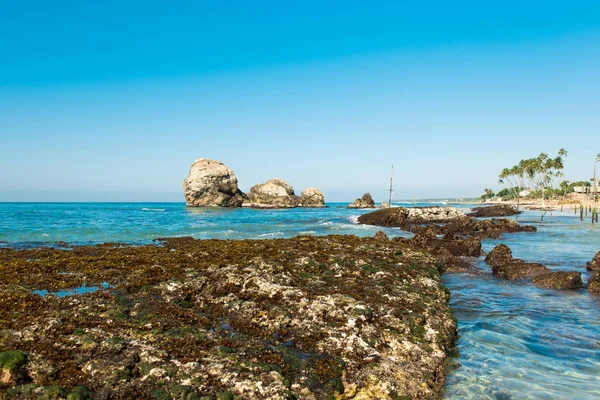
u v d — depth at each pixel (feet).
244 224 173.17
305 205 447.01
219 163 408.67
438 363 33.65
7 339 24.89
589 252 101.35
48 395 20.13
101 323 29.40
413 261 63.98
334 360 28.78
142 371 23.59
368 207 409.49
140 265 50.47
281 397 23.49
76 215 228.02
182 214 267.59
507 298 57.88
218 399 22.44
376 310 37.83
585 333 43.45
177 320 32.55
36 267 48.73
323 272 50.42
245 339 30.45
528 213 312.50
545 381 32.17
